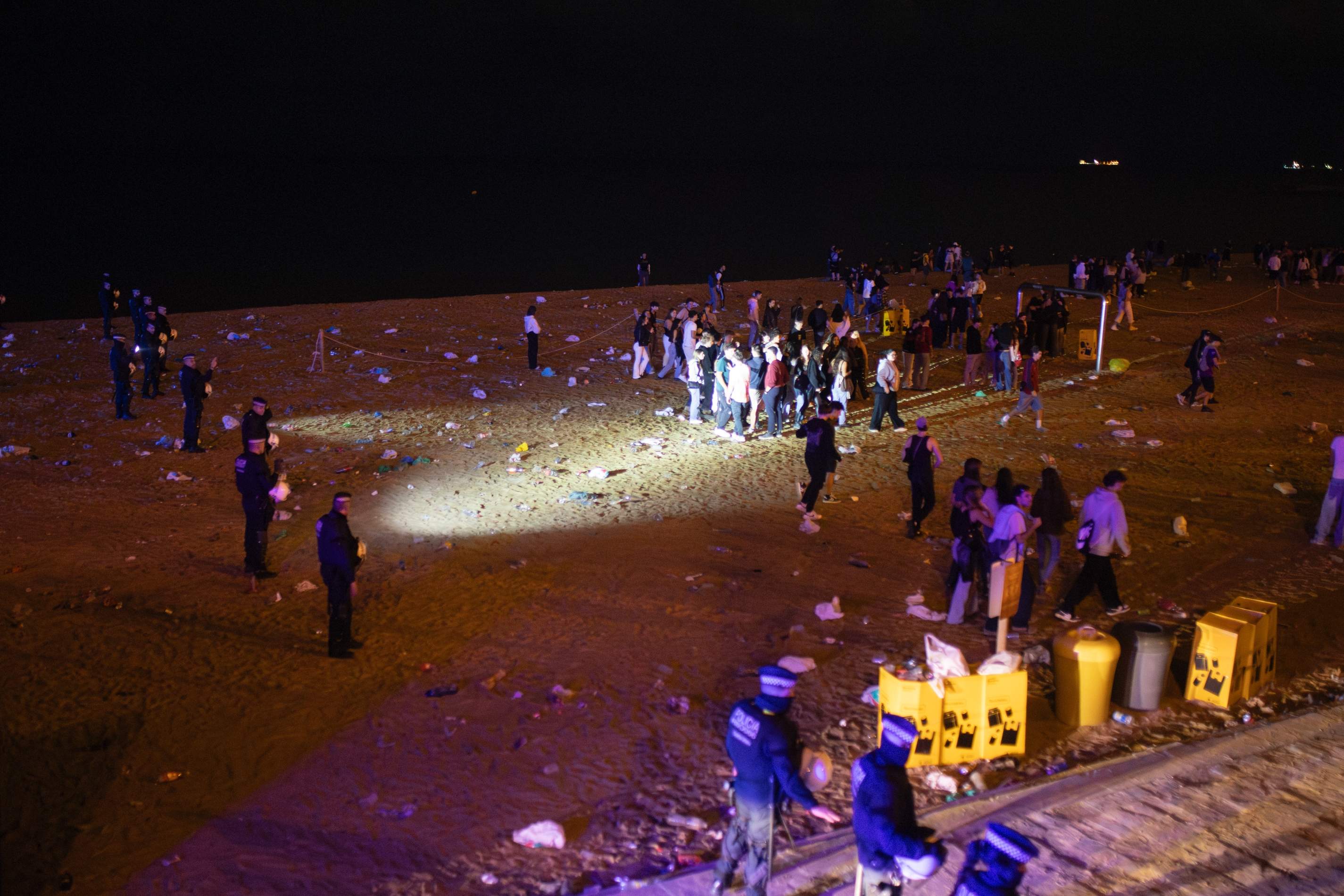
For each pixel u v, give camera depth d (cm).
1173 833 684
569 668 977
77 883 653
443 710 893
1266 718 866
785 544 1350
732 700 903
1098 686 838
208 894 640
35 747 831
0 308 3966
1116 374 2514
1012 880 433
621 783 770
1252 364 2619
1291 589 1167
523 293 3822
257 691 938
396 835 706
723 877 575
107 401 2223
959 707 783
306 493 1630
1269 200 14112
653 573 1239
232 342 2858
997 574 934
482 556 1316
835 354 2180
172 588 1217
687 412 2172
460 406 2231
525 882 650
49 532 1426
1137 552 1295
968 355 2388
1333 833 684
